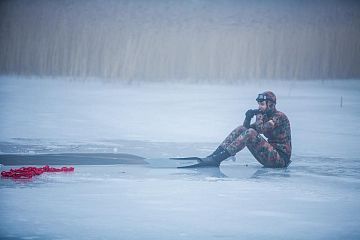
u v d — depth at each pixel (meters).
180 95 67.50
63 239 13.96
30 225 15.13
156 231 14.71
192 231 14.76
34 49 87.81
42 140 33.62
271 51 87.94
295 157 28.97
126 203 17.78
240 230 14.91
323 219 16.20
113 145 32.03
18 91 67.69
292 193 19.73
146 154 29.02
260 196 19.14
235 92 71.31
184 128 40.66
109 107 54.56
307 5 92.00
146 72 86.69
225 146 25.41
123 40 86.69
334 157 29.06
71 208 17.05
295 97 65.12
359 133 38.84
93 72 87.19
